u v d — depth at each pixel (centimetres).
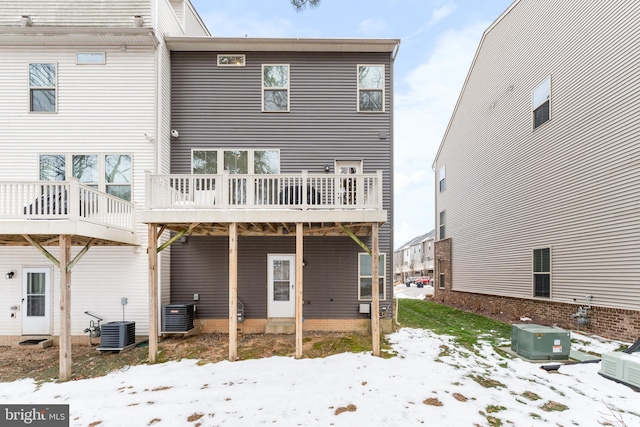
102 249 820
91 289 812
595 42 774
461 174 1481
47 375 597
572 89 839
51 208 605
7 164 831
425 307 1390
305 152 905
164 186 688
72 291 809
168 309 791
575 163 827
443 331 869
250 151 900
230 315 649
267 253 886
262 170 901
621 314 701
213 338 802
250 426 411
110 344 717
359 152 905
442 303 1588
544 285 935
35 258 816
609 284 729
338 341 759
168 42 880
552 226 905
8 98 836
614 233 719
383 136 908
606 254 737
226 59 912
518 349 659
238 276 880
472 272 1366
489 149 1242
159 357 675
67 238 610
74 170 835
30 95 840
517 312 1059
